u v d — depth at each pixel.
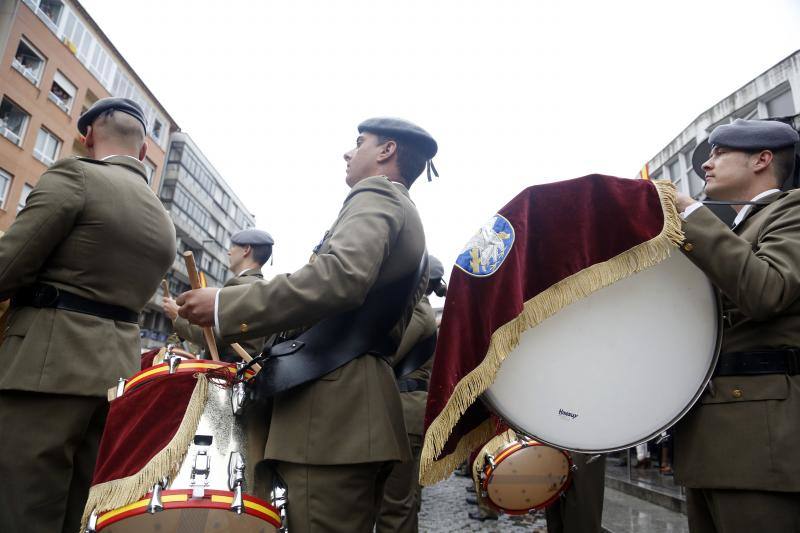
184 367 1.43
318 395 1.43
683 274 1.51
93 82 23.05
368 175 1.85
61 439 1.77
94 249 1.92
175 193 32.81
